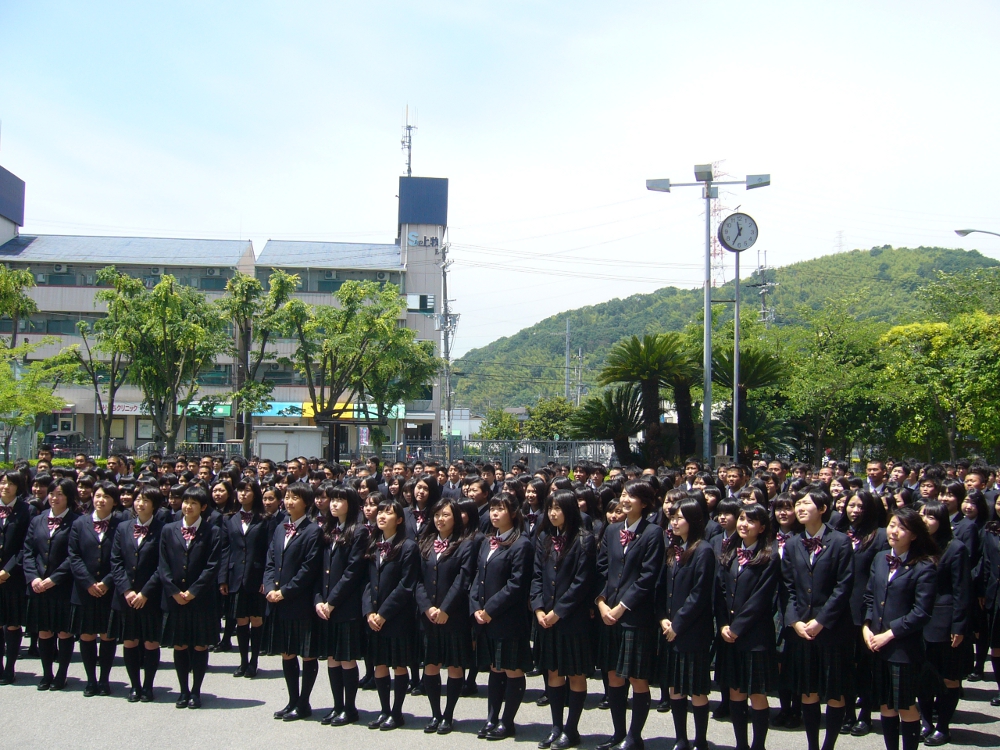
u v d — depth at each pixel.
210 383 45.81
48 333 44.19
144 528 7.36
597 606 6.60
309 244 51.44
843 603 5.77
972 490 8.00
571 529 6.46
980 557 7.64
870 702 6.05
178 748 6.20
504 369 97.81
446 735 6.63
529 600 6.73
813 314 33.19
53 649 7.72
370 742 6.42
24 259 44.81
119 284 28.02
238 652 9.51
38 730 6.56
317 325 28.81
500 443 26.11
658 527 6.32
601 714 7.34
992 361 25.58
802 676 5.95
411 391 33.00
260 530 8.50
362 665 8.96
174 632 7.11
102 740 6.34
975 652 8.28
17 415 25.28
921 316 37.22
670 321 85.06
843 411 30.67
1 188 46.78
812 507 5.98
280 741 6.40
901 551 5.95
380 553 6.81
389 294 29.28
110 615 7.47
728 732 6.80
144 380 28.09
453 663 6.62
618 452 26.16
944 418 28.50
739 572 5.96
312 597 6.95
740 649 5.88
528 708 7.45
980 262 74.44
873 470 11.35
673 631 5.91
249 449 27.53
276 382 46.53
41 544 7.59
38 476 8.88
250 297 28.58
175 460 12.59
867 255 84.00
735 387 20.44
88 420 45.34
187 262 45.72
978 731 6.80
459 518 6.80
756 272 47.50
